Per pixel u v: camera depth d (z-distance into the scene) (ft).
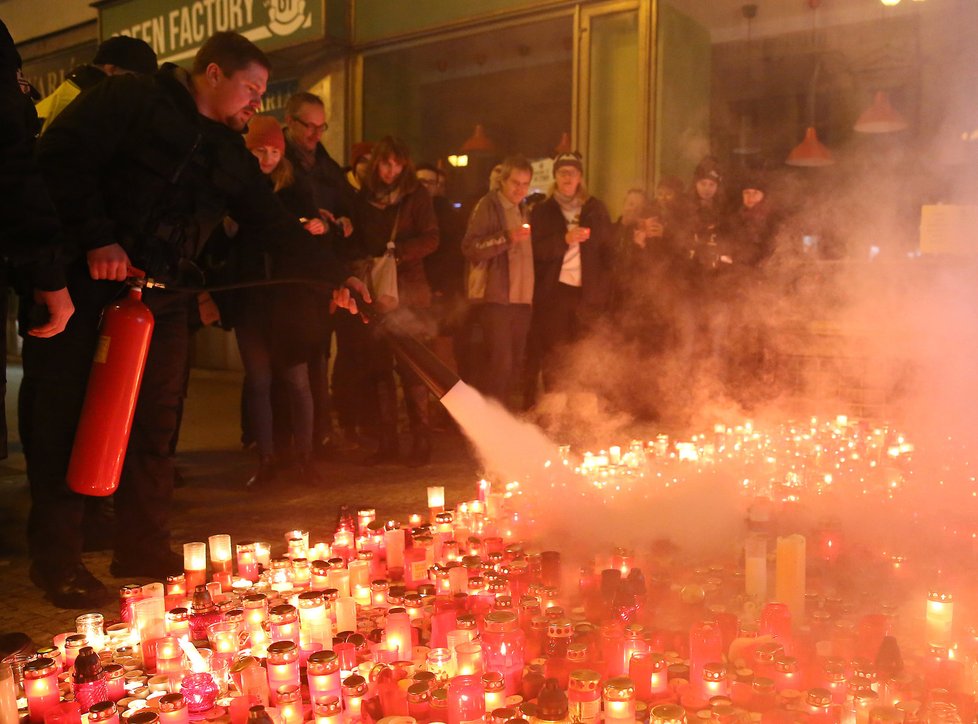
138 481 13.00
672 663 9.07
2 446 9.46
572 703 7.64
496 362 21.49
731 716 7.47
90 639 9.80
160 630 9.68
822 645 8.71
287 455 20.22
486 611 9.90
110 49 13.76
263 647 9.55
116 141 11.09
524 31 30.42
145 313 11.03
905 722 7.30
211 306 18.76
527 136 36.60
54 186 10.60
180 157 11.50
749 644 8.75
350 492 18.21
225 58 11.79
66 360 11.24
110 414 10.88
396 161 20.39
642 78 27.37
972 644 8.73
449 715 7.70
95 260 10.69
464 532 13.01
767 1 28.68
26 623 11.16
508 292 21.29
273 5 34.09
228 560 12.03
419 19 31.53
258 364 18.53
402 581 12.12
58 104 13.64
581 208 23.27
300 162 19.60
